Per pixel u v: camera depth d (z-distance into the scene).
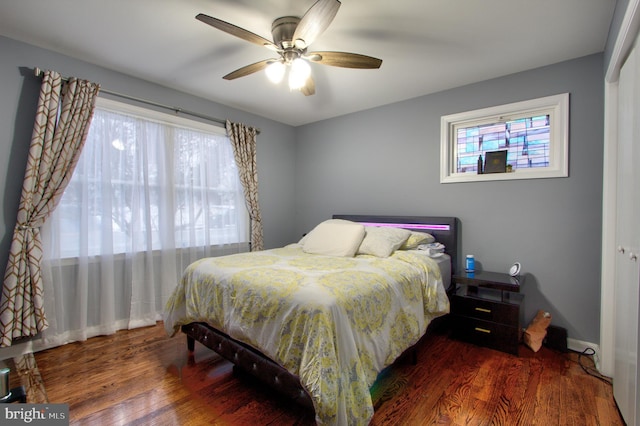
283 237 4.47
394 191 3.57
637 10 1.30
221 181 3.63
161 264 3.08
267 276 1.83
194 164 3.37
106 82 2.71
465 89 3.04
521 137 2.83
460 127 3.18
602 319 2.09
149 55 2.50
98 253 2.69
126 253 2.84
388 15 1.94
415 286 2.14
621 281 1.67
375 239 2.73
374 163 3.75
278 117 4.18
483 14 1.94
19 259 2.22
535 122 2.75
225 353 1.90
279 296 1.60
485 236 2.94
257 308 1.67
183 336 2.66
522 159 2.81
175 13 1.95
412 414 1.62
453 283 2.89
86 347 2.43
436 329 2.80
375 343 1.61
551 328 2.47
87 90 2.53
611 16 1.93
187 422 1.57
